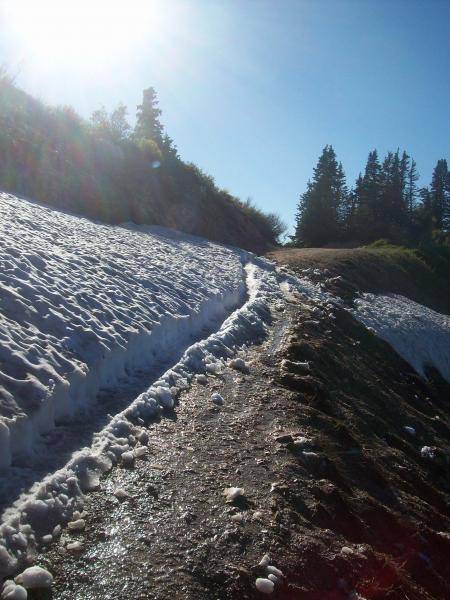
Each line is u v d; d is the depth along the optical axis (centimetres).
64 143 2062
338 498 512
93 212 1872
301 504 478
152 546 378
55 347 570
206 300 1109
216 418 612
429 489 687
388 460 701
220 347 862
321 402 769
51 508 380
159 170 2648
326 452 609
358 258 2983
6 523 347
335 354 1150
